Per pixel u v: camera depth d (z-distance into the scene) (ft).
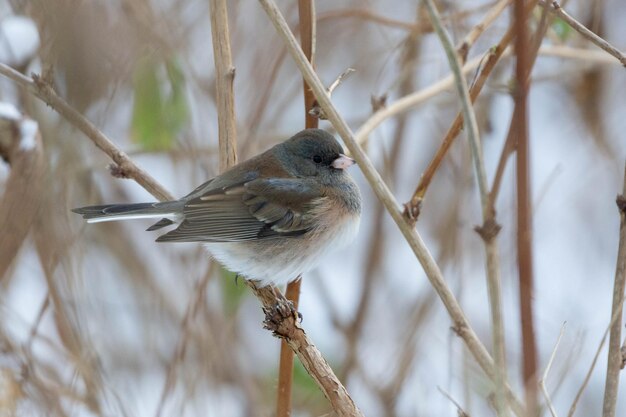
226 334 33.78
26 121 28.07
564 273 41.86
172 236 26.94
